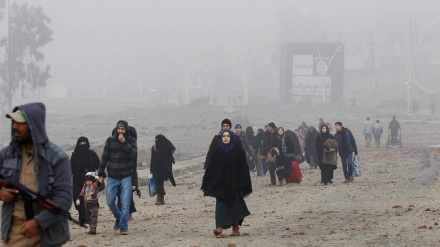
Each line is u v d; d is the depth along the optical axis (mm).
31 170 14867
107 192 31125
